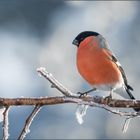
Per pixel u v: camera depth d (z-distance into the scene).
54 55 14.00
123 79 8.25
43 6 14.66
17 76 13.93
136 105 6.85
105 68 8.04
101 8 14.21
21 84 13.82
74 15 14.49
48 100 6.68
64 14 14.59
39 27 14.61
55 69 13.72
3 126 6.59
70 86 13.14
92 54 8.07
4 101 6.61
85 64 8.07
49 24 14.56
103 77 8.05
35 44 14.41
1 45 14.42
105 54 8.08
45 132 12.80
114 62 8.12
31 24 14.64
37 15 14.64
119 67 8.19
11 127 12.72
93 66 8.02
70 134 12.80
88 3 14.42
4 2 14.59
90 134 12.74
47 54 14.08
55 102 6.68
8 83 13.82
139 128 12.60
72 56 13.91
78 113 7.16
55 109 12.93
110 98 6.86
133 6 13.98
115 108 6.89
